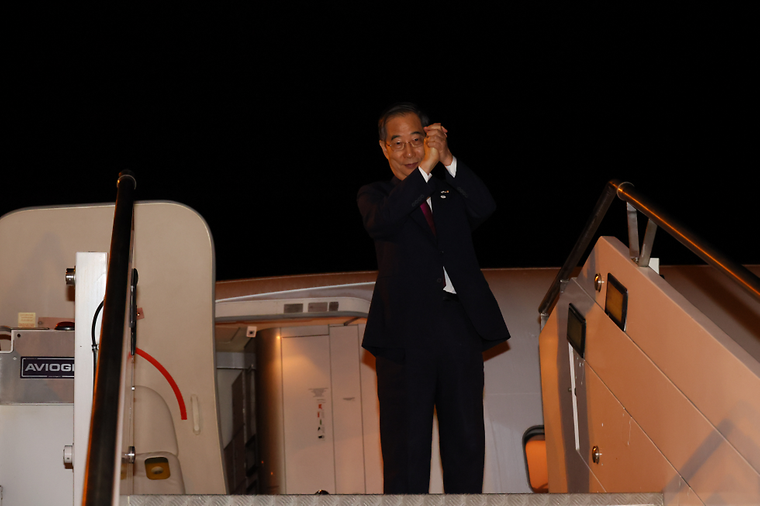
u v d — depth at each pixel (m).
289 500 1.97
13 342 2.45
